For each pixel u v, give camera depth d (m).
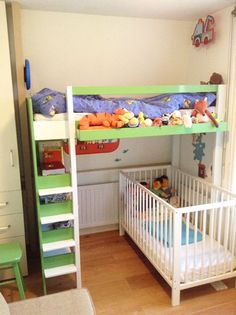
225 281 2.38
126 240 3.09
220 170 2.59
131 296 2.22
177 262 2.03
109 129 1.96
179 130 2.15
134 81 2.98
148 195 2.43
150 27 2.92
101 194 3.11
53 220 2.07
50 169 2.20
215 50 2.63
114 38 2.84
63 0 2.31
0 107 2.16
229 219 2.26
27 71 2.26
